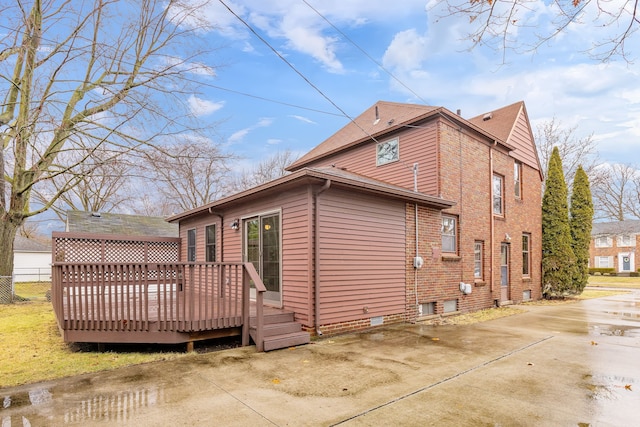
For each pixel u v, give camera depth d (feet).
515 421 11.00
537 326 26.50
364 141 38.50
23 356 17.83
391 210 26.86
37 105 28.12
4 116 31.27
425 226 29.60
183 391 13.35
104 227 54.70
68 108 30.09
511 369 16.01
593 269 117.50
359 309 24.07
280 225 24.18
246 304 20.24
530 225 45.47
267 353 18.56
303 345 20.16
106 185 61.57
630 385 14.03
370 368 16.02
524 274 44.96
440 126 31.73
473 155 35.47
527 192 45.29
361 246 24.45
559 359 17.65
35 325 25.39
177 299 18.65
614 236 117.91
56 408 11.89
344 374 15.23
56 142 31.65
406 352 18.78
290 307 23.00
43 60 28.04
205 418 11.18
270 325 20.83
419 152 33.12
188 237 40.60
